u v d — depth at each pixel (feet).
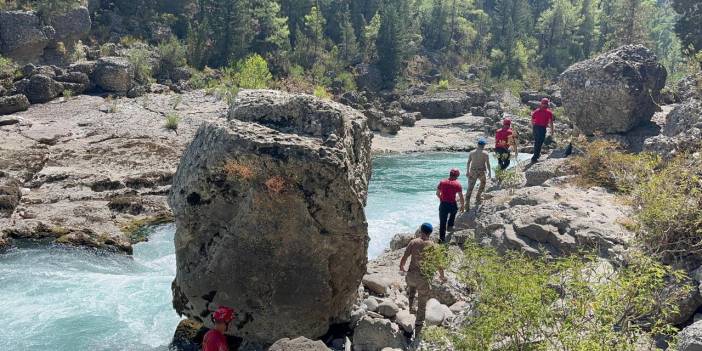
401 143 119.65
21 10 126.82
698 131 40.34
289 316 26.40
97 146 70.74
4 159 59.77
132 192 58.29
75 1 134.82
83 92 107.24
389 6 201.05
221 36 169.17
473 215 42.96
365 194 27.78
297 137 25.64
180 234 27.14
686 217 25.85
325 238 25.77
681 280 23.32
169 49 145.89
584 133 57.77
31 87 96.22
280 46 188.24
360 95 153.28
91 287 34.71
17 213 49.14
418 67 227.20
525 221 34.14
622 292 17.90
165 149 71.97
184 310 28.14
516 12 278.46
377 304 29.30
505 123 51.44
